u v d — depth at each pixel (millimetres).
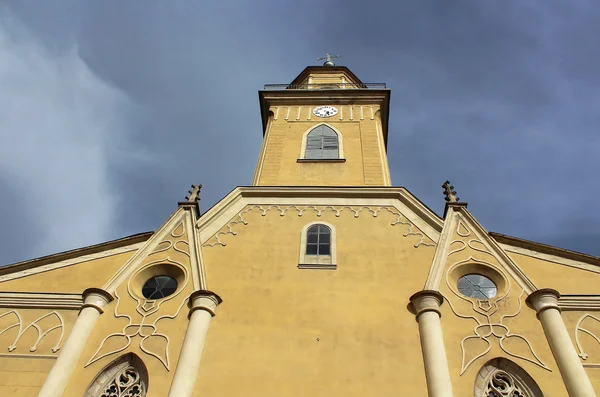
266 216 20453
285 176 23797
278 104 29172
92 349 15688
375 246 18859
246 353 15328
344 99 29156
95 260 18641
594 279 17328
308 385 14484
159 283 17938
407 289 17156
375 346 15406
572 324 16016
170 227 19625
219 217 20359
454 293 17016
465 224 19469
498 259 18078
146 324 16266
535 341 15469
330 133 26797
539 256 18141
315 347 15430
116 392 14852
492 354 15164
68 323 16578
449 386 14211
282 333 15844
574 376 14320
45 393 14344
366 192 21172
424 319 15859
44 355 15672
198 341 15453
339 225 19891
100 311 16672
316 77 35688
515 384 14656
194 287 17422
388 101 29969
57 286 17844
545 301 16250
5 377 15109
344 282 17422
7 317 16828
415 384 14430
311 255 18625
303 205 20922
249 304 16781
